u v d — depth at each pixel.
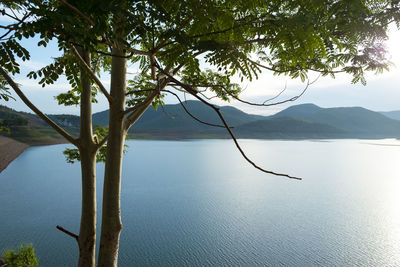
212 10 1.96
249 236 59.97
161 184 111.38
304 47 1.92
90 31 1.78
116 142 4.43
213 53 2.03
